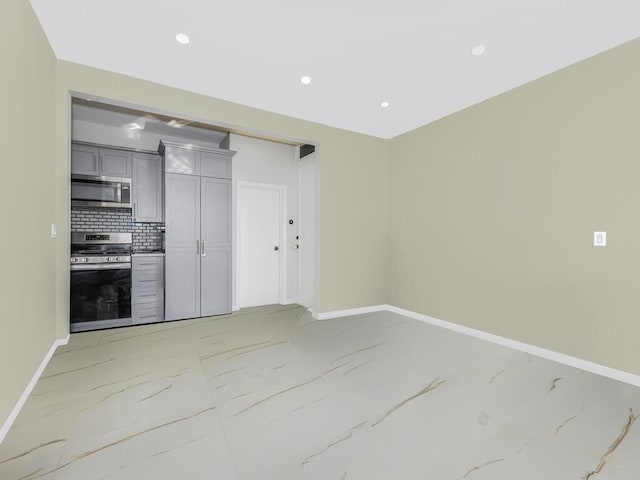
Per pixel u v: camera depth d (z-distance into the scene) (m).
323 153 3.99
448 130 3.68
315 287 4.07
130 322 3.62
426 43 2.41
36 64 2.14
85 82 2.72
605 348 2.40
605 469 1.44
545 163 2.78
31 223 2.04
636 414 1.88
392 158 4.45
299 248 4.95
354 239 4.25
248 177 4.63
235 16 2.14
